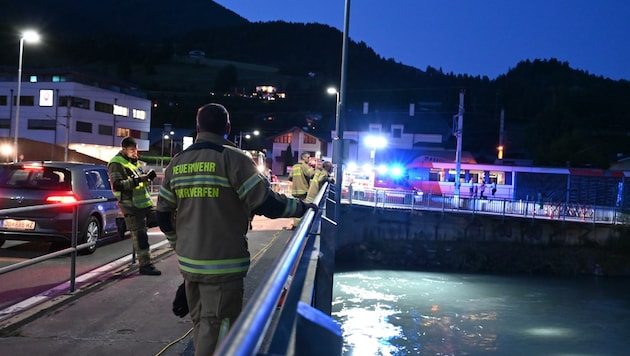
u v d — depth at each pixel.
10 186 9.06
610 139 80.25
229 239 3.28
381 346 19.27
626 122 97.38
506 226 38.66
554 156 57.12
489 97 130.00
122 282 7.32
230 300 3.29
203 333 3.27
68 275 7.71
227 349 1.10
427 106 111.31
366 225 38.50
